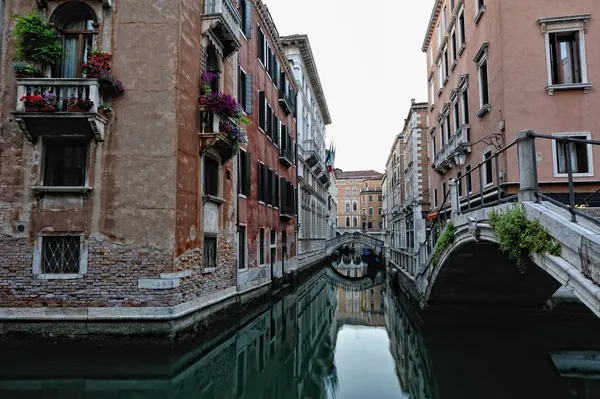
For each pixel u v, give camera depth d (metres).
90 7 9.60
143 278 8.91
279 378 9.33
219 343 11.12
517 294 12.35
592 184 11.85
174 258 9.02
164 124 9.37
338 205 78.75
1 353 8.52
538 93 12.33
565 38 12.66
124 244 9.02
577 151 12.23
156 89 9.45
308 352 11.72
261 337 12.65
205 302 10.56
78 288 8.89
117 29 9.59
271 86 19.73
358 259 55.38
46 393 6.98
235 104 10.95
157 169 9.25
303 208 29.83
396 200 42.84
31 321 8.80
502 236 6.35
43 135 9.18
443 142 20.66
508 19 12.67
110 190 9.17
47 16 9.52
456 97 17.62
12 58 9.41
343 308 19.20
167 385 7.61
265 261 17.27
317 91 39.41
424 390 8.39
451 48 18.33
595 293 4.28
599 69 12.12
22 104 8.86
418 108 29.22
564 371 9.09
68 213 9.11
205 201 10.79
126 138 9.31
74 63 9.67
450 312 12.59
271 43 20.08
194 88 10.44
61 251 9.13
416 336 12.34
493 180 13.28
